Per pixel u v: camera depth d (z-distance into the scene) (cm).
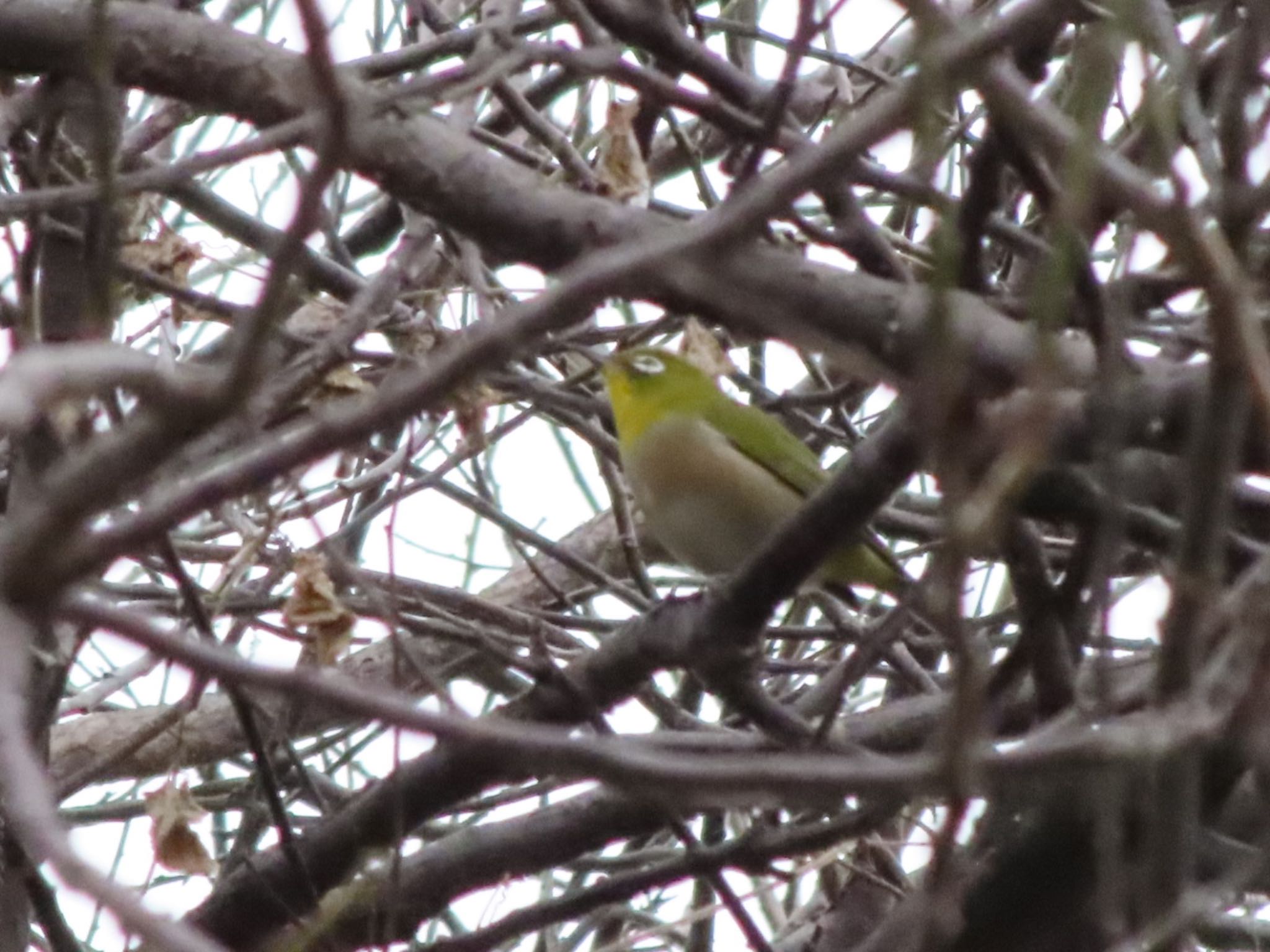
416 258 1155
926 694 1196
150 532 472
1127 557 1282
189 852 1052
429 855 1094
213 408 427
